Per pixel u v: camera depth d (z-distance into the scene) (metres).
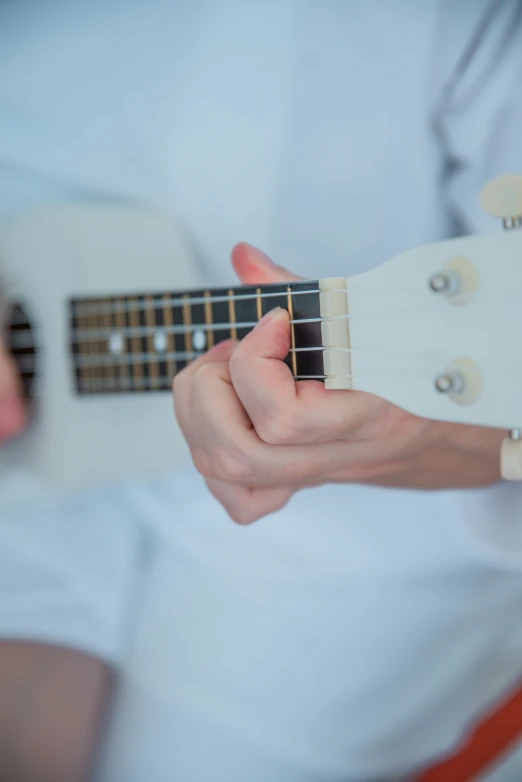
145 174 0.75
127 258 0.74
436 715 0.81
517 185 0.45
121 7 0.72
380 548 0.74
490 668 0.85
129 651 0.79
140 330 0.63
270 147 0.71
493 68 0.69
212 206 0.73
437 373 0.47
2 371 0.74
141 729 0.78
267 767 0.77
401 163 0.71
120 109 0.75
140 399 0.73
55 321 0.74
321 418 0.48
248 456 0.49
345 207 0.72
